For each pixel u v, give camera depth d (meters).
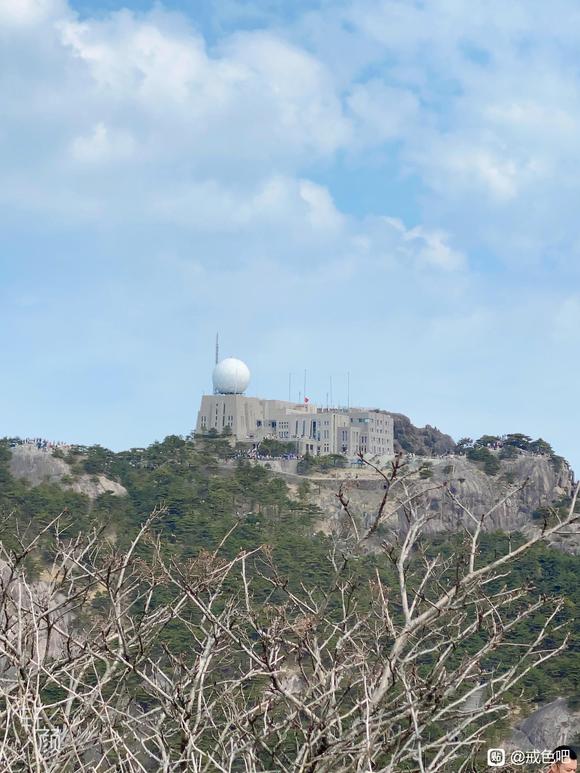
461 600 32.12
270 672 30.38
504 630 31.70
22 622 35.00
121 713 32.44
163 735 32.12
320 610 35.09
